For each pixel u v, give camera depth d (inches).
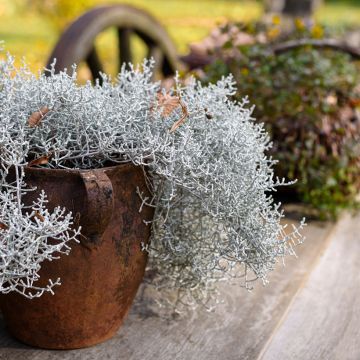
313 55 81.7
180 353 58.1
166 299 63.9
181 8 376.5
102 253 55.4
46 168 54.3
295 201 83.4
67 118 56.3
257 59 82.4
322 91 81.0
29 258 52.2
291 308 63.6
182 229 60.4
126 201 56.0
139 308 62.7
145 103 59.0
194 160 57.2
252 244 58.3
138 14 88.0
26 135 56.4
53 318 56.5
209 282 62.4
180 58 84.5
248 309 63.1
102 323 57.7
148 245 58.9
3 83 56.6
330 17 361.4
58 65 77.9
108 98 57.6
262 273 58.5
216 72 78.9
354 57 83.9
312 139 78.9
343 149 79.8
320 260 71.1
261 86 78.4
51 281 53.4
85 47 79.6
